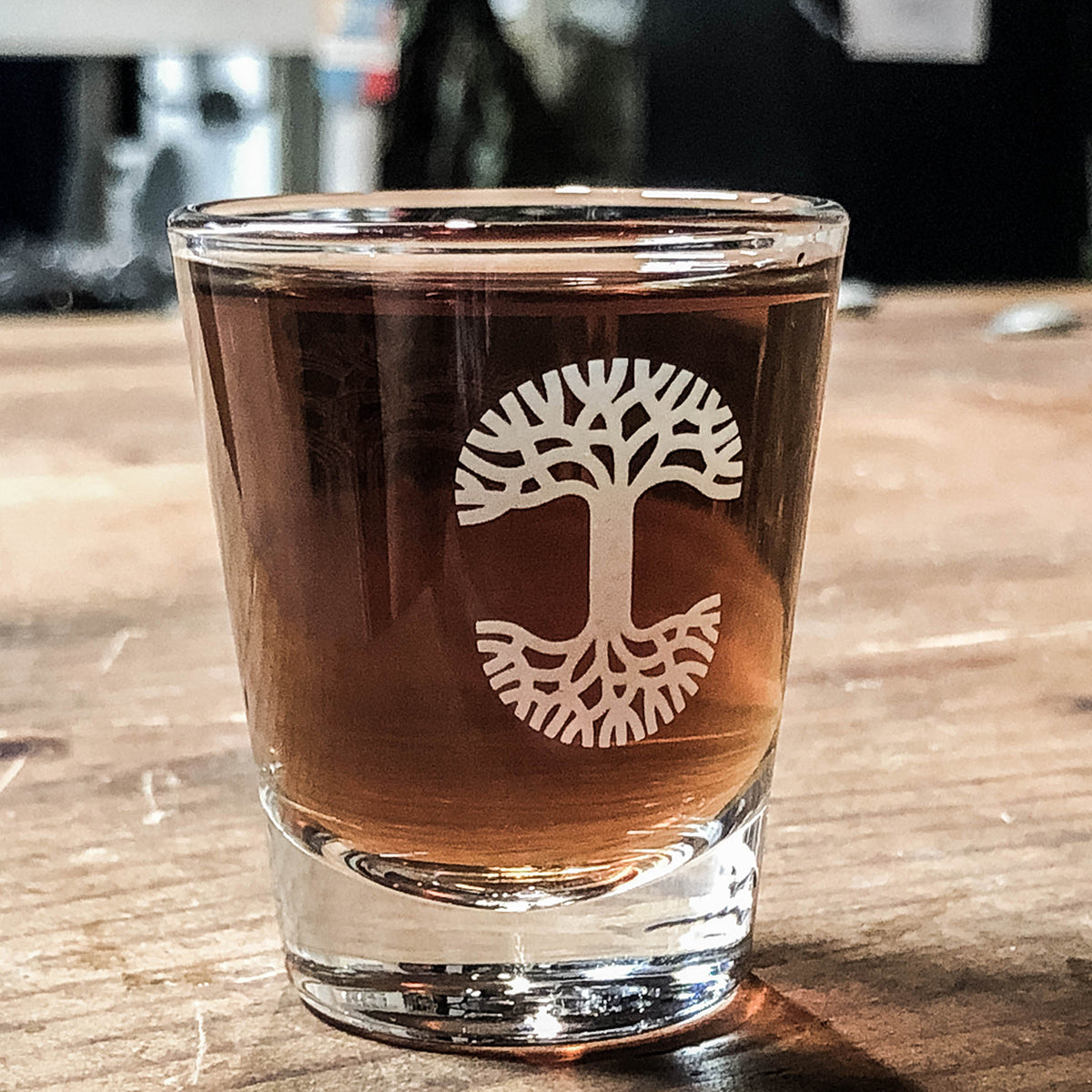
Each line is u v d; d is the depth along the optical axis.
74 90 0.56
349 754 0.12
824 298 0.13
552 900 0.13
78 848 0.16
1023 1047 0.13
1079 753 0.17
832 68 0.61
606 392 0.12
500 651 0.12
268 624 0.13
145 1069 0.12
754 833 0.13
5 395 0.36
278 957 0.14
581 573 0.12
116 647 0.21
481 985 0.13
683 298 0.12
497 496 0.12
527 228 0.12
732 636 0.13
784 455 0.13
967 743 0.18
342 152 0.58
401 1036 0.13
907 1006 0.13
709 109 0.61
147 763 0.17
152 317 0.49
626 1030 0.13
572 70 0.59
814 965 0.14
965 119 0.63
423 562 0.12
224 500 0.13
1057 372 0.40
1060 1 0.62
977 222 0.65
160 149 0.57
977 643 0.21
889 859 0.15
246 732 0.18
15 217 0.56
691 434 0.12
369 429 0.12
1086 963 0.14
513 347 0.12
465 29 0.58
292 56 0.57
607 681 0.12
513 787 0.12
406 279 0.12
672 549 0.12
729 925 0.13
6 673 0.20
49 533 0.26
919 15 0.61
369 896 0.13
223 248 0.12
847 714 0.18
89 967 0.14
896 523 0.26
